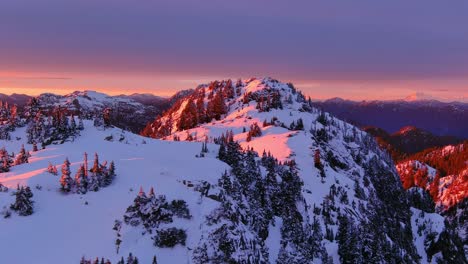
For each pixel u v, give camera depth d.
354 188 199.25
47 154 139.62
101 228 93.31
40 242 87.19
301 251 111.75
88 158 133.25
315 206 153.12
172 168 124.06
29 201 98.81
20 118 192.00
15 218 95.19
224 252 88.50
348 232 129.00
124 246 87.75
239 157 149.12
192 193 106.19
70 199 105.31
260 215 114.06
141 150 153.38
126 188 109.94
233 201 108.12
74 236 90.12
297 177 148.12
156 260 84.88
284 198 131.38
